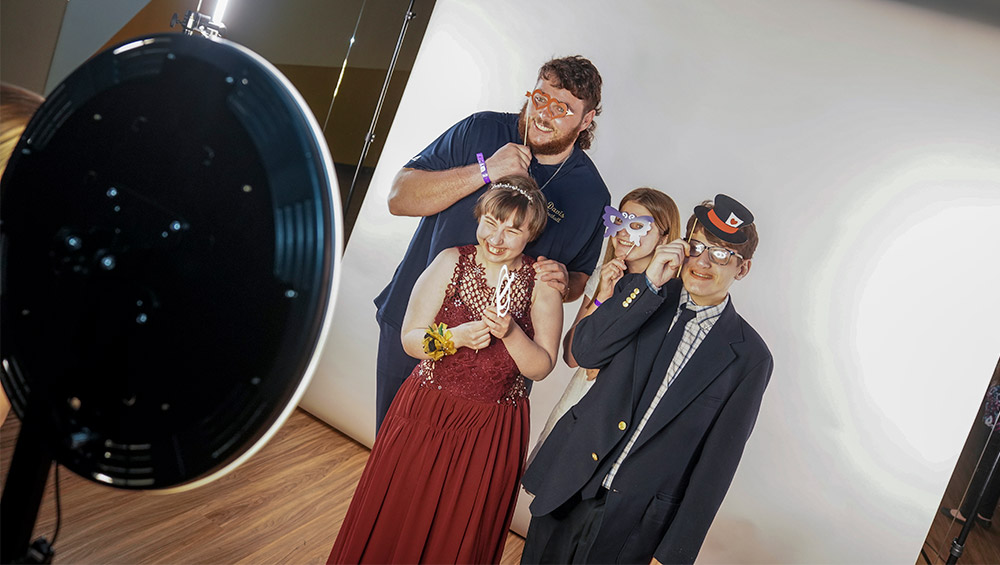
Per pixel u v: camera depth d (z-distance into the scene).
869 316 2.33
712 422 2.42
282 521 2.60
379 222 2.94
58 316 0.73
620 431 2.48
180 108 0.72
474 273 2.71
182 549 2.31
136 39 0.76
